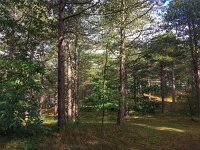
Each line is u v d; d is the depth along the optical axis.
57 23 17.20
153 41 22.42
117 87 20.00
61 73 15.37
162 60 35.03
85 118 29.25
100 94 17.52
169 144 18.31
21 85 12.74
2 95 12.21
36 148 12.49
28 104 12.64
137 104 41.50
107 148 14.98
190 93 43.50
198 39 32.84
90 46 21.36
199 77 36.09
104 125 19.28
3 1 17.06
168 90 52.25
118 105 18.42
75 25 18.77
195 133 23.42
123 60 21.09
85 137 15.29
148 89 44.84
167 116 37.78
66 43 26.80
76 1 16.86
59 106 15.25
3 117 11.96
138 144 16.97
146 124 27.09
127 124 23.36
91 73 28.92
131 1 19.17
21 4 17.75
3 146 12.04
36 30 17.38
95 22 18.69
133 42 21.62
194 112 39.97
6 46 22.19
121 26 19.62
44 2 16.80
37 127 13.23
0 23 16.34
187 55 38.50
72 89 34.94
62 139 14.12
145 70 39.72
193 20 32.56
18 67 13.20
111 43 20.22
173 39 31.98
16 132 13.05
